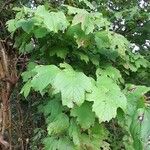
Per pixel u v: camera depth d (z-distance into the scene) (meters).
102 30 2.01
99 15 1.93
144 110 1.59
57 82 1.56
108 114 1.55
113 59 2.08
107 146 1.85
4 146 2.33
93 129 1.80
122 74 2.38
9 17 2.64
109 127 2.11
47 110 1.82
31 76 1.91
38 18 1.86
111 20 2.91
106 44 1.97
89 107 1.66
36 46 2.15
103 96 1.61
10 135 2.49
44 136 2.34
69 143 1.74
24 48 2.17
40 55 2.10
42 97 2.36
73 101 1.54
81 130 1.73
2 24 2.60
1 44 2.41
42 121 2.65
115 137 2.09
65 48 1.98
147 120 1.55
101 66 2.05
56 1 2.46
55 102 1.81
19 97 2.68
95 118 1.72
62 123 1.70
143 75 2.45
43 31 1.89
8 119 2.46
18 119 2.70
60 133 1.76
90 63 2.07
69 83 1.56
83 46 1.89
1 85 2.42
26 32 1.93
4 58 2.39
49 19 1.76
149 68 2.43
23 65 2.44
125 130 2.00
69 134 1.69
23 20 1.92
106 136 1.86
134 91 1.83
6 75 2.38
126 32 3.07
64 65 1.71
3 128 2.41
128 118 1.71
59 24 1.77
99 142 1.78
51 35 1.95
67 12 1.99
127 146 2.01
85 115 1.66
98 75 1.89
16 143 2.65
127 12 2.94
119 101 1.62
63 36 1.94
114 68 2.03
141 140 1.51
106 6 2.99
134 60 2.30
